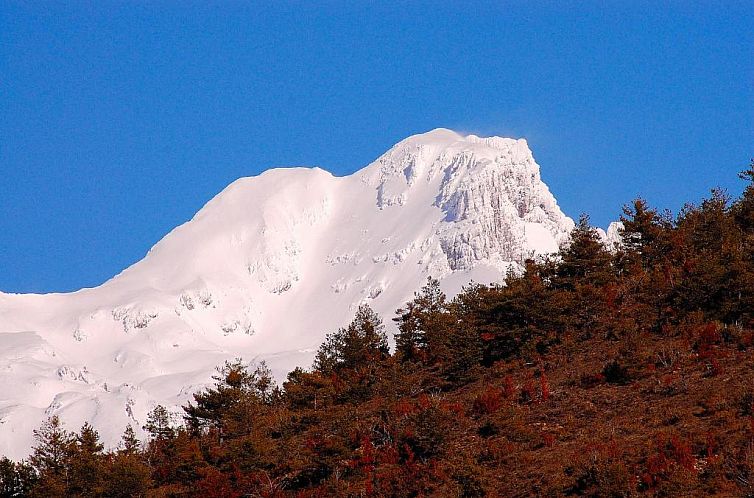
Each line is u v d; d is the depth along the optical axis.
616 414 161.12
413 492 152.62
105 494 180.75
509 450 157.25
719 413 146.88
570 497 136.12
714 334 177.25
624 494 131.00
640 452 140.75
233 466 179.38
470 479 147.62
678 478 128.62
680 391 162.12
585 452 146.88
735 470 128.25
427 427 165.12
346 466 168.12
